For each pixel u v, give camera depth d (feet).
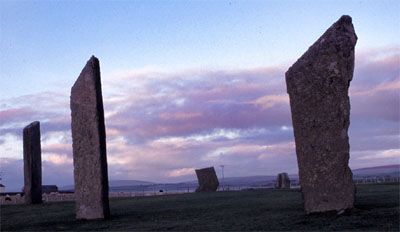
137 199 108.58
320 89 52.75
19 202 120.98
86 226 56.75
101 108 64.34
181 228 49.11
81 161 64.59
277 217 52.85
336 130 51.83
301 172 53.06
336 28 53.01
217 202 82.94
